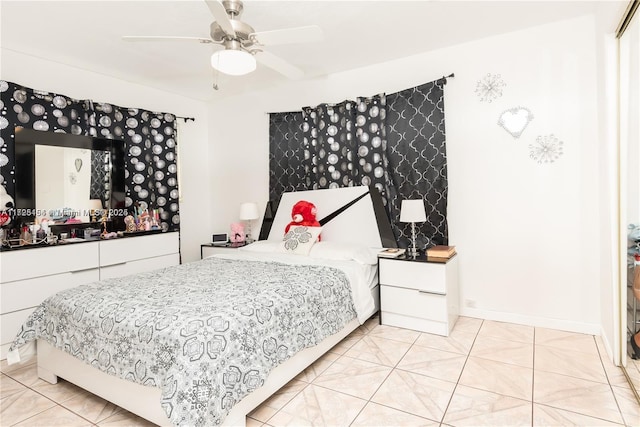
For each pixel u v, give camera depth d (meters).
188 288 2.19
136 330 1.70
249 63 2.15
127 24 2.69
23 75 3.13
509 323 3.02
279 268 2.78
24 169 3.07
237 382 1.62
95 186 3.56
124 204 3.78
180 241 4.41
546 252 2.88
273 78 3.96
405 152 3.38
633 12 1.84
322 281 2.47
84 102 3.48
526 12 2.65
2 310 2.62
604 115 2.40
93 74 3.63
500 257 3.06
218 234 4.69
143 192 3.96
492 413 1.80
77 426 1.81
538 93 2.87
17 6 2.43
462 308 3.25
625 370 2.14
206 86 4.17
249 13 2.54
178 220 4.25
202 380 1.50
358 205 3.59
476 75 3.10
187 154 4.52
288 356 1.95
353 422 1.77
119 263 3.40
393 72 3.49
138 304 1.90
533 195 2.91
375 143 3.53
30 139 3.11
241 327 1.74
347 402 1.95
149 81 3.95
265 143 4.33
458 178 3.21
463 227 3.21
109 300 1.99
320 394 2.04
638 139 1.84
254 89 4.32
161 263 3.80
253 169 4.43
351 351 2.58
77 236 3.41
